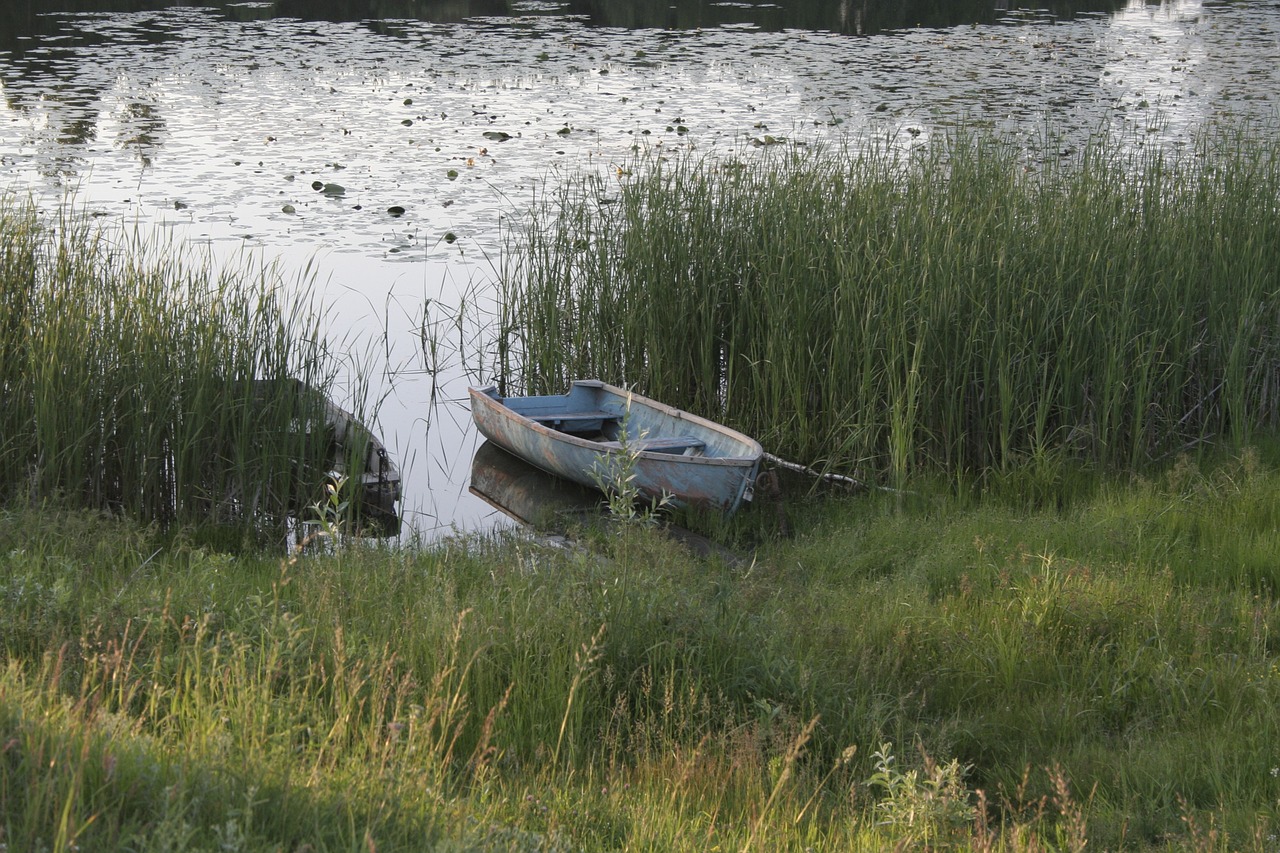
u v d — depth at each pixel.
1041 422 26.11
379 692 13.72
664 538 21.39
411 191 47.34
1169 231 28.62
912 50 83.00
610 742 14.50
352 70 72.88
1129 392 27.39
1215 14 108.44
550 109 62.88
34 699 10.95
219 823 9.27
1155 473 26.47
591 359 32.00
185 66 71.75
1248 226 29.45
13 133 54.22
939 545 22.73
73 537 20.41
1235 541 22.20
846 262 27.97
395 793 10.56
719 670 16.17
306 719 13.16
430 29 90.00
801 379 27.78
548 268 32.59
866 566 22.58
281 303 33.84
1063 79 71.19
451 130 57.91
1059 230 28.00
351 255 40.19
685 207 31.17
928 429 26.64
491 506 27.38
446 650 15.09
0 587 15.73
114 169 49.06
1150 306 27.42
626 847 11.44
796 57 79.62
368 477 27.09
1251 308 27.75
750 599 18.55
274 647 13.03
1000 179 30.33
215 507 24.27
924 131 55.16
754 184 31.64
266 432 24.83
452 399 33.09
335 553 20.02
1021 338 26.58
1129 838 13.35
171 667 14.03
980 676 17.38
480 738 13.98
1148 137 52.41
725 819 12.86
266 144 54.41
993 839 12.90
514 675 15.21
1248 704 16.52
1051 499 25.30
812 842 12.24
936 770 13.32
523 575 19.56
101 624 14.31
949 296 26.53
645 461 25.06
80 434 23.69
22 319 24.52
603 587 17.03
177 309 25.33
